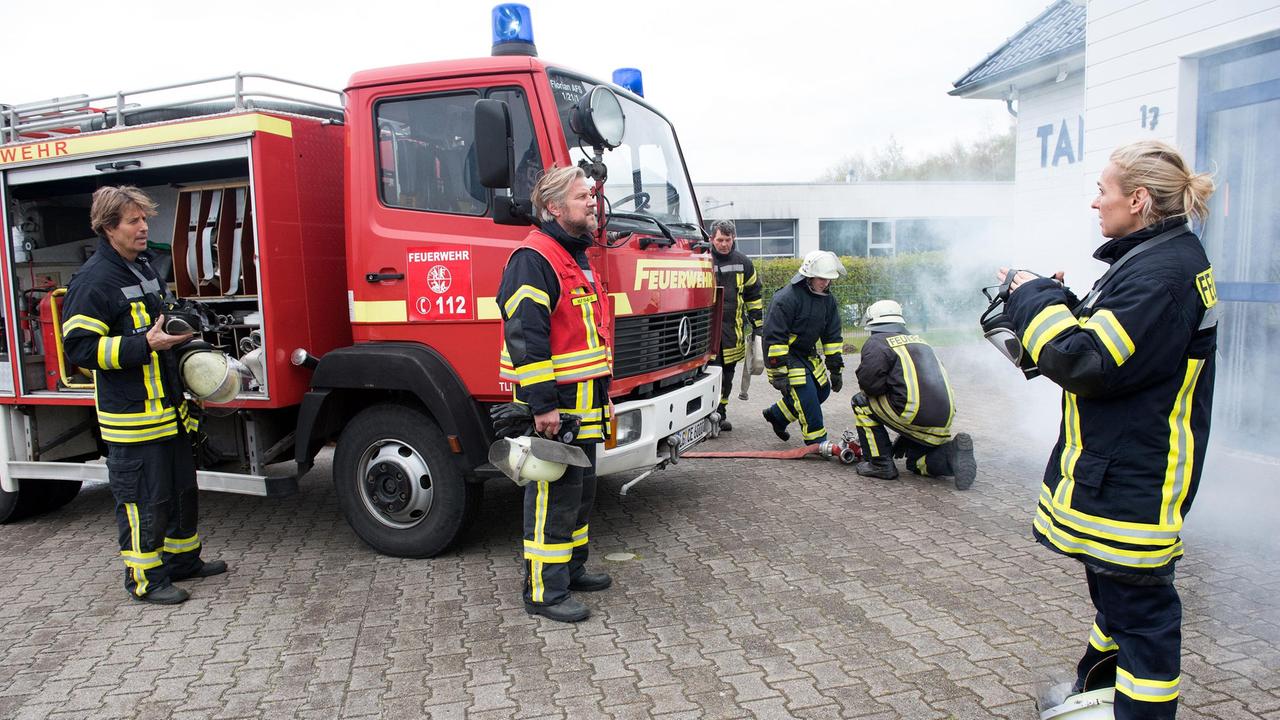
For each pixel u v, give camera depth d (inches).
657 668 122.8
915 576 154.3
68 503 239.0
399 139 166.9
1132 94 245.3
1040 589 146.0
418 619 144.3
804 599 146.0
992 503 198.1
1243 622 129.3
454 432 161.2
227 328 183.3
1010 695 111.2
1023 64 395.9
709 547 175.2
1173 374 84.3
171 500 156.9
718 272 278.1
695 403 199.9
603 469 162.7
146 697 120.4
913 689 113.7
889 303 220.5
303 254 177.6
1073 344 83.7
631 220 178.7
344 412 182.2
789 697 112.9
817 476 229.8
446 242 162.4
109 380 148.8
